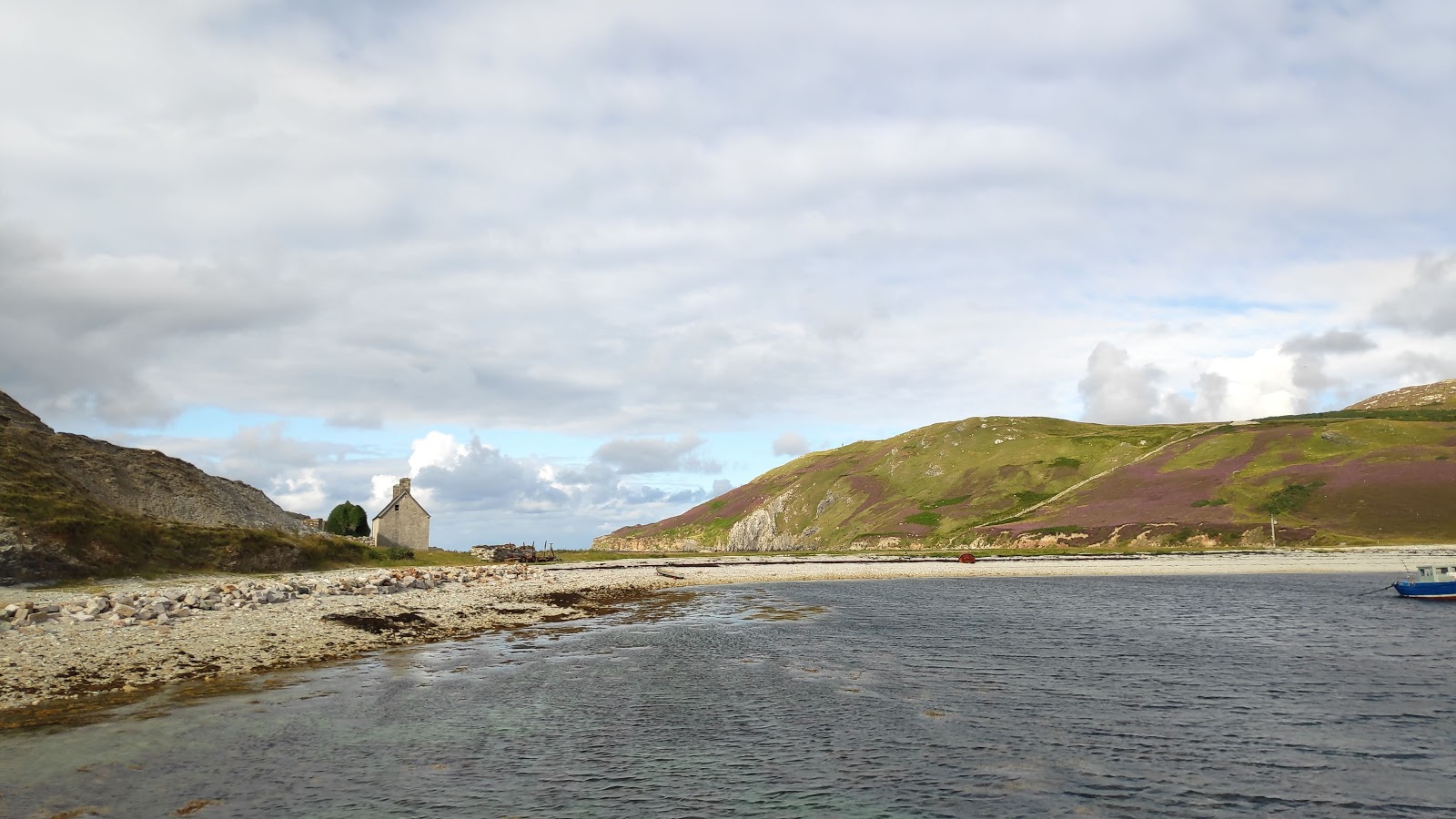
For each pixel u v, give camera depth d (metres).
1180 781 18.83
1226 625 44.94
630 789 18.08
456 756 20.03
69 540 47.69
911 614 51.16
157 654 29.20
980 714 24.62
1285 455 136.12
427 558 86.50
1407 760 20.31
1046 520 132.88
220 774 18.00
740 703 25.98
